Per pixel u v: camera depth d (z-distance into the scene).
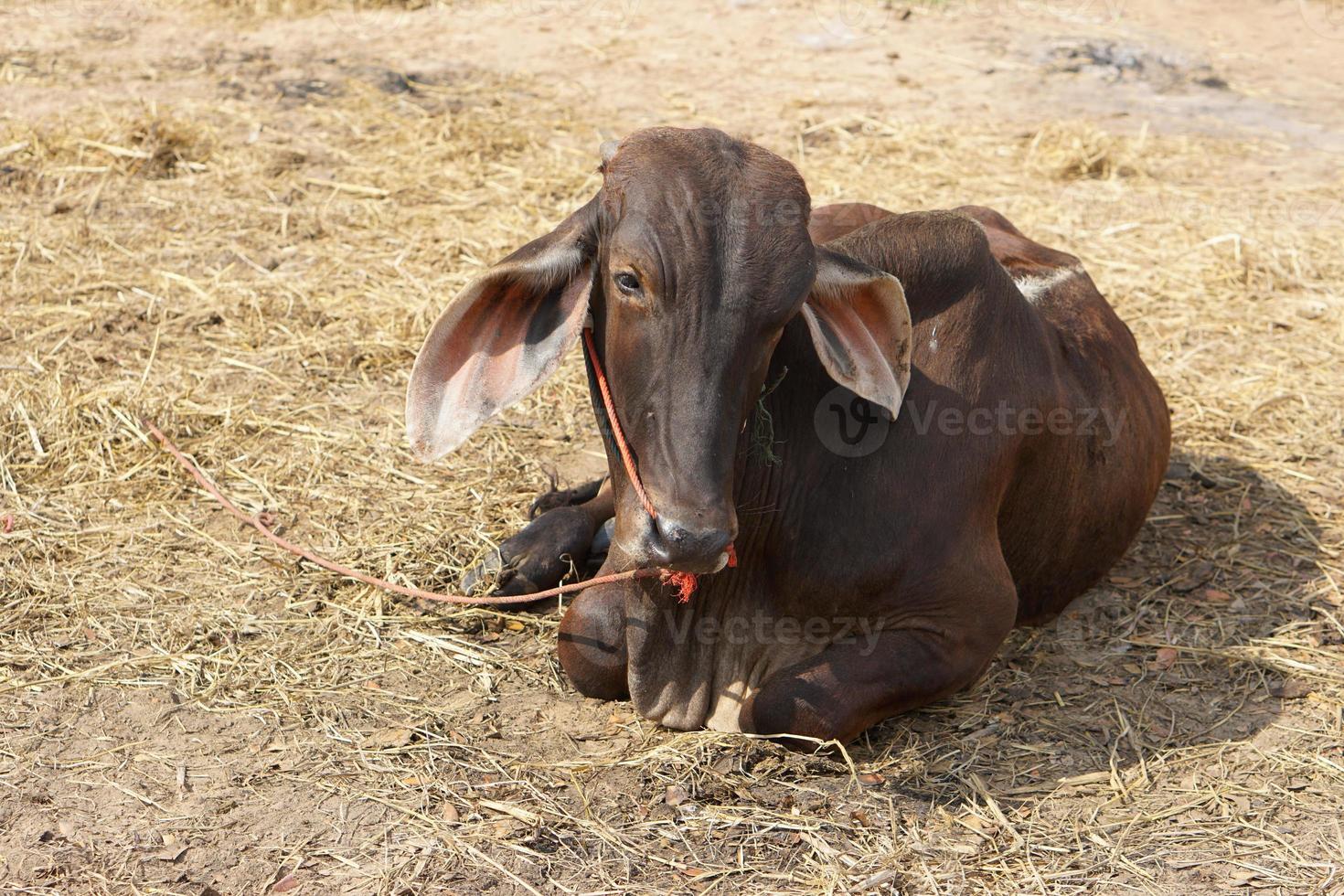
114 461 5.11
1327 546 4.92
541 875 3.35
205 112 8.58
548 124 8.80
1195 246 7.45
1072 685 4.18
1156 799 3.68
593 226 3.35
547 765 3.74
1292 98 10.05
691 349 3.11
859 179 8.18
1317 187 8.37
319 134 8.39
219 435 5.34
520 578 4.46
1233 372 6.19
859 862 3.41
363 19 10.85
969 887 3.35
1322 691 4.14
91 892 3.23
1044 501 4.20
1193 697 4.12
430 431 3.45
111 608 4.32
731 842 3.48
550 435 5.51
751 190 3.17
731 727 3.90
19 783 3.58
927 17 11.62
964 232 3.95
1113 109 9.68
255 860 3.35
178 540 4.70
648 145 3.25
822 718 3.67
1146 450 4.60
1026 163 8.56
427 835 3.46
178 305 6.32
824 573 3.77
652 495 3.13
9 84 8.88
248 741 3.79
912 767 3.76
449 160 8.16
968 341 3.89
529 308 3.42
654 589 3.79
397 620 4.36
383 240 7.09
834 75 10.09
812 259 3.20
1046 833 3.54
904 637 3.80
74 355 5.82
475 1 11.47
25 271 6.53
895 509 3.75
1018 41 11.09
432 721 3.91
